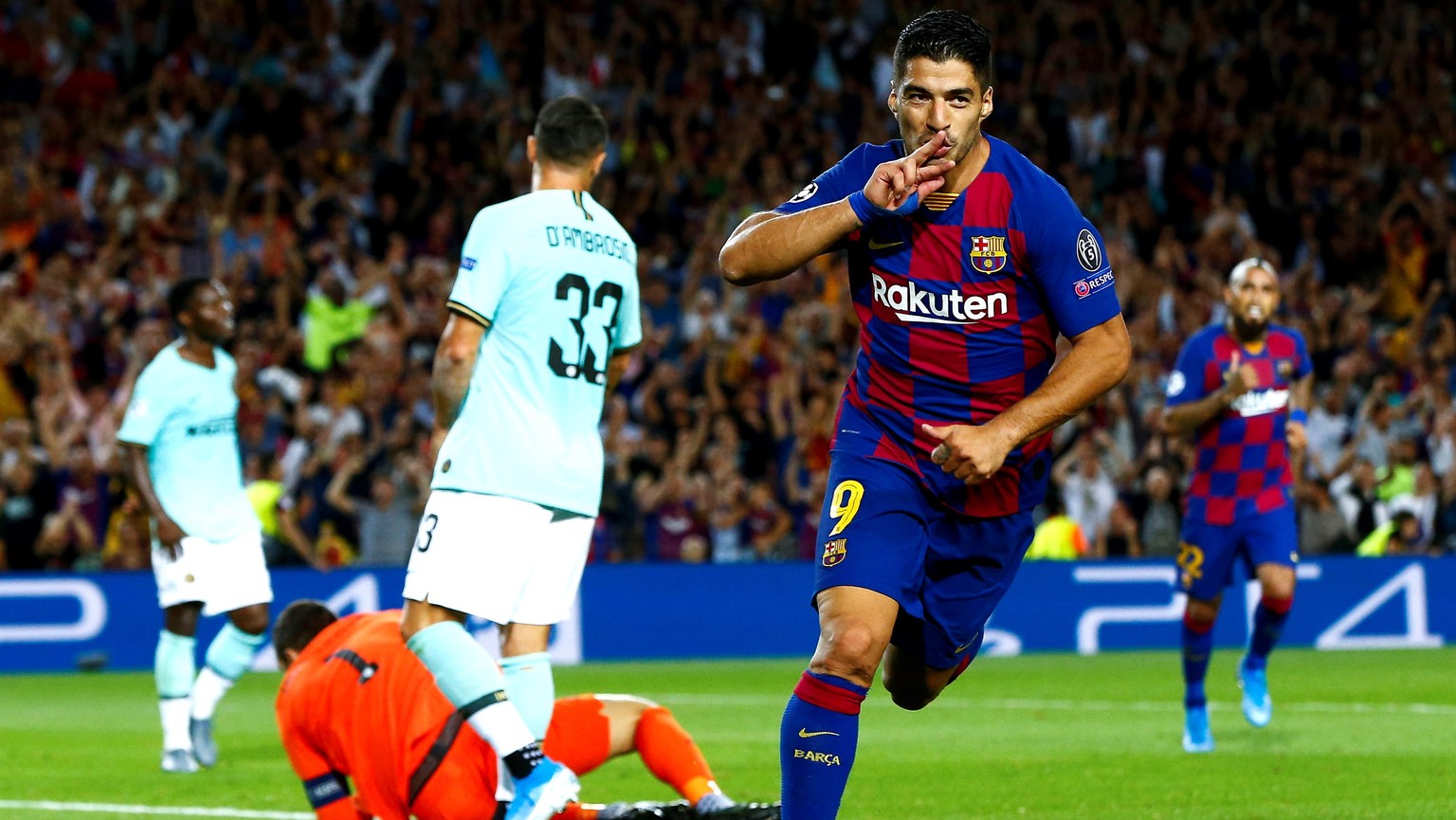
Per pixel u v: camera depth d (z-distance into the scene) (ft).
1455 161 207.10
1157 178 192.03
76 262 147.02
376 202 163.32
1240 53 207.00
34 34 165.99
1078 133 194.59
